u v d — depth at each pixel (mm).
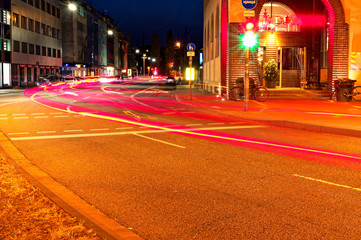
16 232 3732
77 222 4012
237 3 21719
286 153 8266
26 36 53688
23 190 5152
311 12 26969
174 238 3924
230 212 4672
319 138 10352
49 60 63719
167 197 5273
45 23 61625
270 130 11828
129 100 26109
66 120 14070
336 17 21688
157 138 10195
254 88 21594
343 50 21828
